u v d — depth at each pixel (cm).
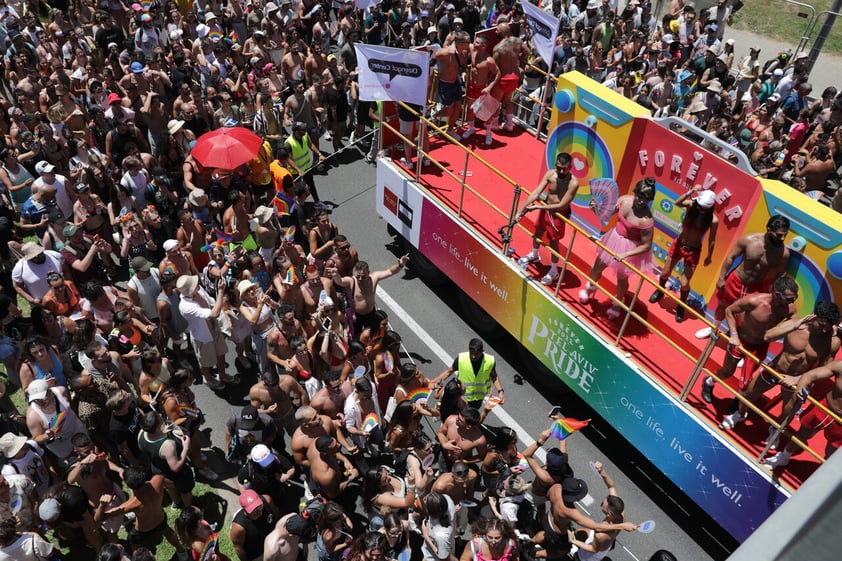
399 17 1702
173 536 702
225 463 824
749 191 713
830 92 1356
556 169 774
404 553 652
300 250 959
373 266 1122
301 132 1102
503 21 1177
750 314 643
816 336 613
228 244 985
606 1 1695
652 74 1403
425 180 1012
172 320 863
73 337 777
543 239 827
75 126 1175
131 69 1276
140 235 975
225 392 916
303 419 686
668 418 708
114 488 694
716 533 770
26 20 1483
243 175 1113
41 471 703
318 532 641
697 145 750
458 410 743
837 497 88
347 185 1311
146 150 1155
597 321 789
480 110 1045
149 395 784
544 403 913
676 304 791
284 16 1669
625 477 825
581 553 677
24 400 884
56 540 739
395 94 925
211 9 1756
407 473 751
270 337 806
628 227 739
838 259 638
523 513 749
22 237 1145
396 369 825
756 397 661
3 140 1175
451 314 1046
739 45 1922
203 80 1443
